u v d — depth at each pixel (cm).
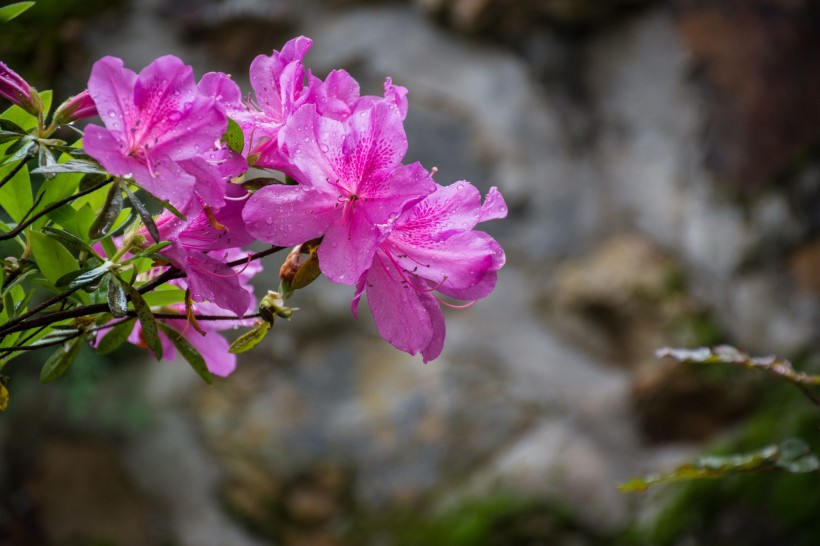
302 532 251
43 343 95
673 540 230
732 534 227
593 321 269
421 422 255
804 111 260
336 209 92
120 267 92
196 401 263
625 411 257
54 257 93
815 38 262
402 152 91
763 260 258
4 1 244
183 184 89
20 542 243
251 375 264
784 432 236
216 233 93
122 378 267
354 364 263
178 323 99
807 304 251
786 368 107
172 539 250
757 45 266
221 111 90
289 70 93
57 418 260
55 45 254
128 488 256
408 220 94
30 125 96
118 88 89
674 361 255
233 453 257
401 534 246
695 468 110
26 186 97
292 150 91
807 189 255
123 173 89
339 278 91
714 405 255
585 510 242
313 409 260
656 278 268
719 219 264
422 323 94
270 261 254
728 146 266
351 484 253
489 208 95
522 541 239
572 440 252
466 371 261
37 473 252
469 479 250
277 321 264
